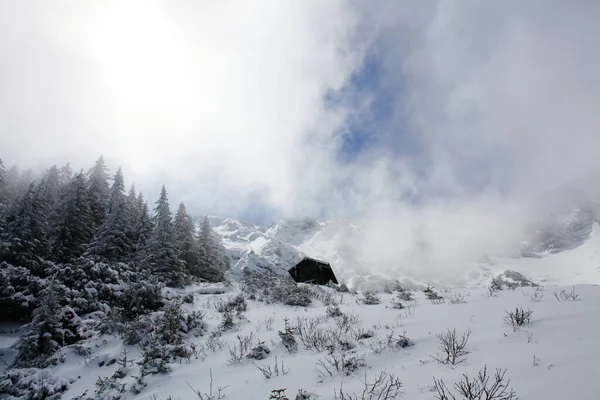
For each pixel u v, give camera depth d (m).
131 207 40.00
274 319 12.52
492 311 8.68
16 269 17.55
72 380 9.08
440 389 4.47
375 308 12.09
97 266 17.62
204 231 45.44
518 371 4.62
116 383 7.90
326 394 5.05
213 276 41.41
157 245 29.78
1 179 35.59
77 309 14.34
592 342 5.19
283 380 6.11
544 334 6.07
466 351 5.86
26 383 8.15
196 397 6.19
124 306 15.30
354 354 6.72
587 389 3.69
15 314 16.58
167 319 11.89
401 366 5.72
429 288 15.48
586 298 8.71
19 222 24.17
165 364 8.48
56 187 37.72
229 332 11.49
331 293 20.83
